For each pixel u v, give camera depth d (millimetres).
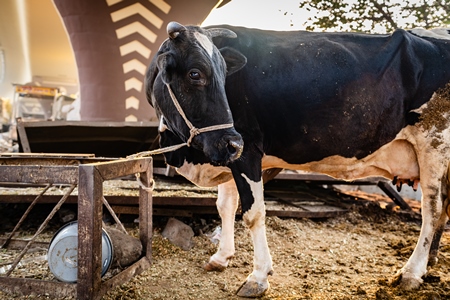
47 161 3830
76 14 9219
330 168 3826
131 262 3443
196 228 5227
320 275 3887
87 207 2721
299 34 3764
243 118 3428
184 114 3010
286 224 5559
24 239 4410
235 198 3982
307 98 3463
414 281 3465
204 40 2984
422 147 3643
